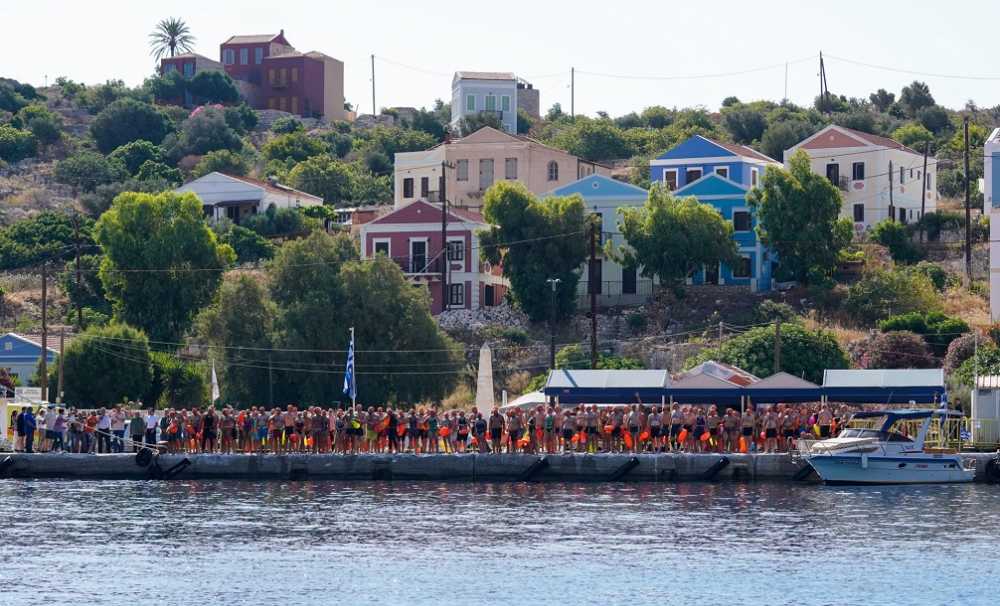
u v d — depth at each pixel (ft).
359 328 345.31
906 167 501.15
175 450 271.69
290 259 354.54
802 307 395.96
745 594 171.83
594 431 264.11
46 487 254.88
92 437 273.33
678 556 191.01
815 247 409.69
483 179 510.58
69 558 188.96
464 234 437.99
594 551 193.77
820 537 203.21
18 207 615.57
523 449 266.36
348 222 563.48
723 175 469.57
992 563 186.91
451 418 270.67
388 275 351.87
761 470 256.52
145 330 415.03
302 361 341.41
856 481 253.65
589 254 410.11
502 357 382.22
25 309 477.36
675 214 402.72
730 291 409.49
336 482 262.06
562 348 384.88
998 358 308.60
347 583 176.86
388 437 268.41
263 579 178.60
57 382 337.11
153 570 182.70
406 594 172.04
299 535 205.36
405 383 343.67
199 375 353.92
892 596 170.91
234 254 472.44
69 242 529.86
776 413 261.24
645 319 396.37
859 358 343.67
